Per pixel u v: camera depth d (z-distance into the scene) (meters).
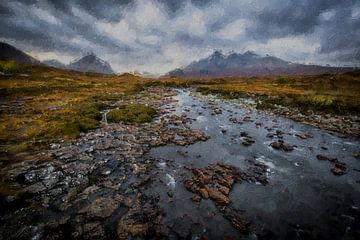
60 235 7.93
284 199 10.78
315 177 13.05
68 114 25.89
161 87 82.50
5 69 86.38
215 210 9.73
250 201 10.53
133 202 10.00
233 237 8.23
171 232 8.34
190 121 25.91
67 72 131.75
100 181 11.61
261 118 28.05
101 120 25.33
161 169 13.41
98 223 8.59
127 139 18.34
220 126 23.92
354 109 30.17
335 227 8.98
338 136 20.94
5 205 9.27
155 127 22.47
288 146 17.58
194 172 13.06
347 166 14.54
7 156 13.98
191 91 65.88
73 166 12.89
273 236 8.39
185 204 10.05
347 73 76.62
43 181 11.09
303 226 8.98
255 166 14.28
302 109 32.53
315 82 66.56
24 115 25.30
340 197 11.07
